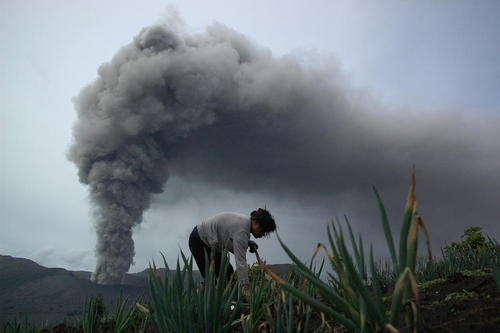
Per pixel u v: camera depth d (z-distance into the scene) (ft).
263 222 9.97
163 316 5.17
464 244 12.40
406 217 3.24
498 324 4.08
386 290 8.62
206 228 10.24
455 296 5.83
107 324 7.70
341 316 3.35
